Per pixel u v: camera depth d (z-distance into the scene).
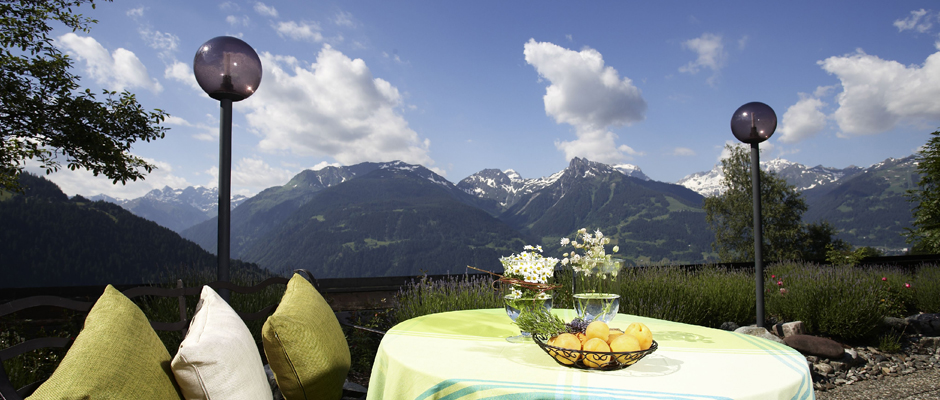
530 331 1.55
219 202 2.74
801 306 5.43
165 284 4.50
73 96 6.29
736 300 5.57
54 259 111.38
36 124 5.85
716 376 1.35
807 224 33.53
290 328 1.62
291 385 1.66
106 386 1.08
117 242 121.44
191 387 1.29
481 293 4.75
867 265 8.44
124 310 1.38
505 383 1.27
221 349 1.32
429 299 4.53
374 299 5.51
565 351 1.38
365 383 3.51
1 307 1.47
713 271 6.96
